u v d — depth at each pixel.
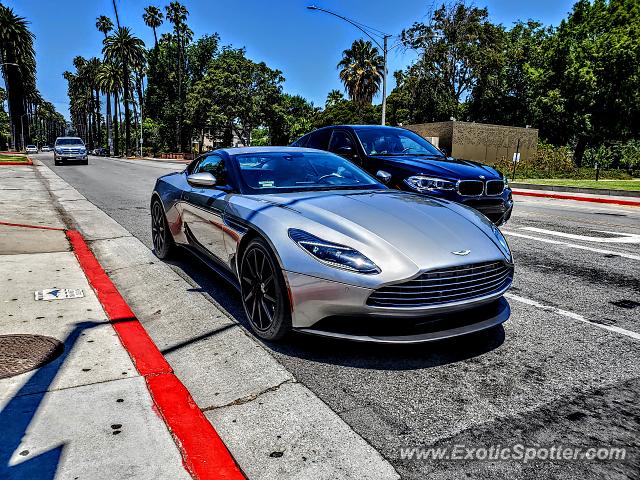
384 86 23.14
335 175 4.22
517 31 43.66
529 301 4.06
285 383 2.66
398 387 2.62
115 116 75.50
